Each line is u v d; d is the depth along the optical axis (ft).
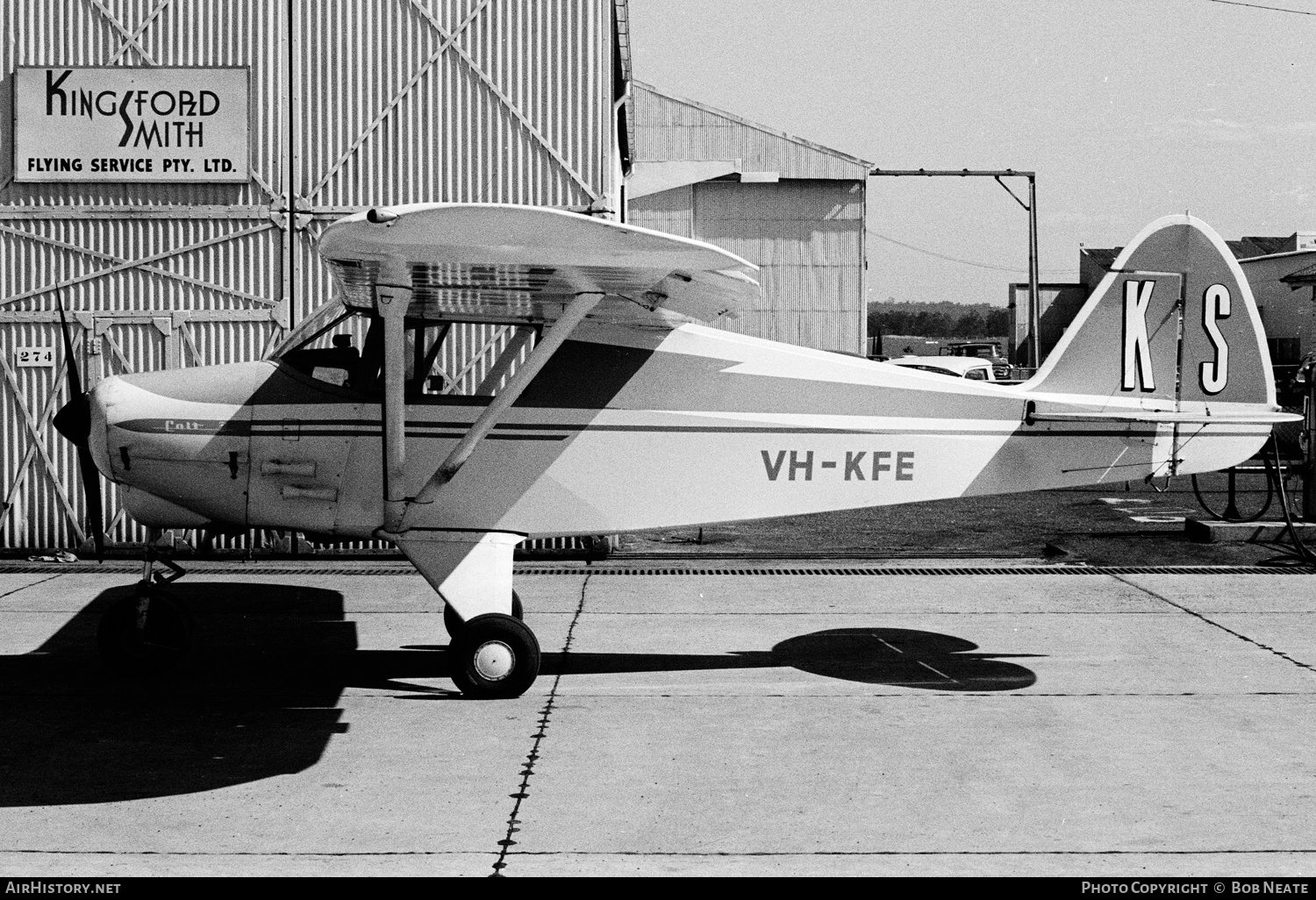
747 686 19.35
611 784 14.66
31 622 23.71
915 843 12.81
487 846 12.71
